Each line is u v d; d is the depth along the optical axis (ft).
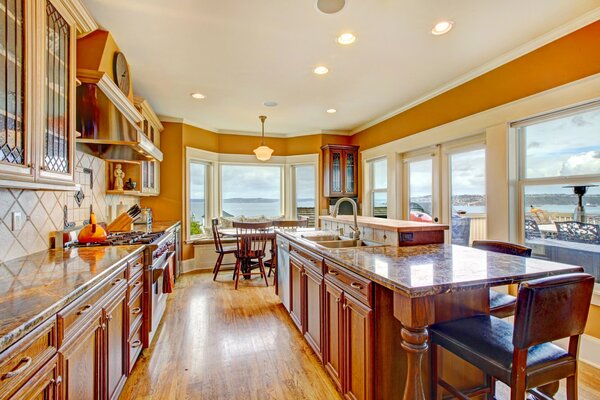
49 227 6.53
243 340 8.12
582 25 6.92
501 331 4.33
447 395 5.11
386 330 4.68
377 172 16.43
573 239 7.49
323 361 6.59
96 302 4.39
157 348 7.67
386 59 8.96
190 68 9.53
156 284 8.36
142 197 14.78
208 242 16.33
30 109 4.18
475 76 9.78
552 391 5.32
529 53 8.11
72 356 3.61
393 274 4.40
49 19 4.78
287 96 12.15
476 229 10.32
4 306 3.12
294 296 8.97
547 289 3.46
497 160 8.96
